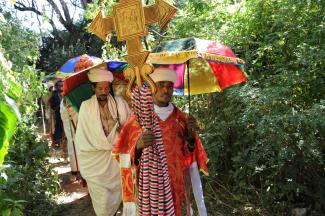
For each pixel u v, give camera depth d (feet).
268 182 15.58
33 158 17.80
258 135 15.75
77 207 17.60
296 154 14.44
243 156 15.76
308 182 15.24
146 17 8.50
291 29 15.96
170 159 10.02
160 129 9.62
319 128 13.93
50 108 28.17
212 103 18.33
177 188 10.05
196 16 20.39
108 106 15.34
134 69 8.81
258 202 15.96
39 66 57.06
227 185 17.29
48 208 16.58
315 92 15.25
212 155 16.96
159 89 10.18
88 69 14.29
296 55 15.38
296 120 13.60
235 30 18.12
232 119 17.13
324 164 14.78
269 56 17.47
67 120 19.88
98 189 14.90
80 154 15.12
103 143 14.88
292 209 15.03
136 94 9.20
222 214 15.56
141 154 9.65
